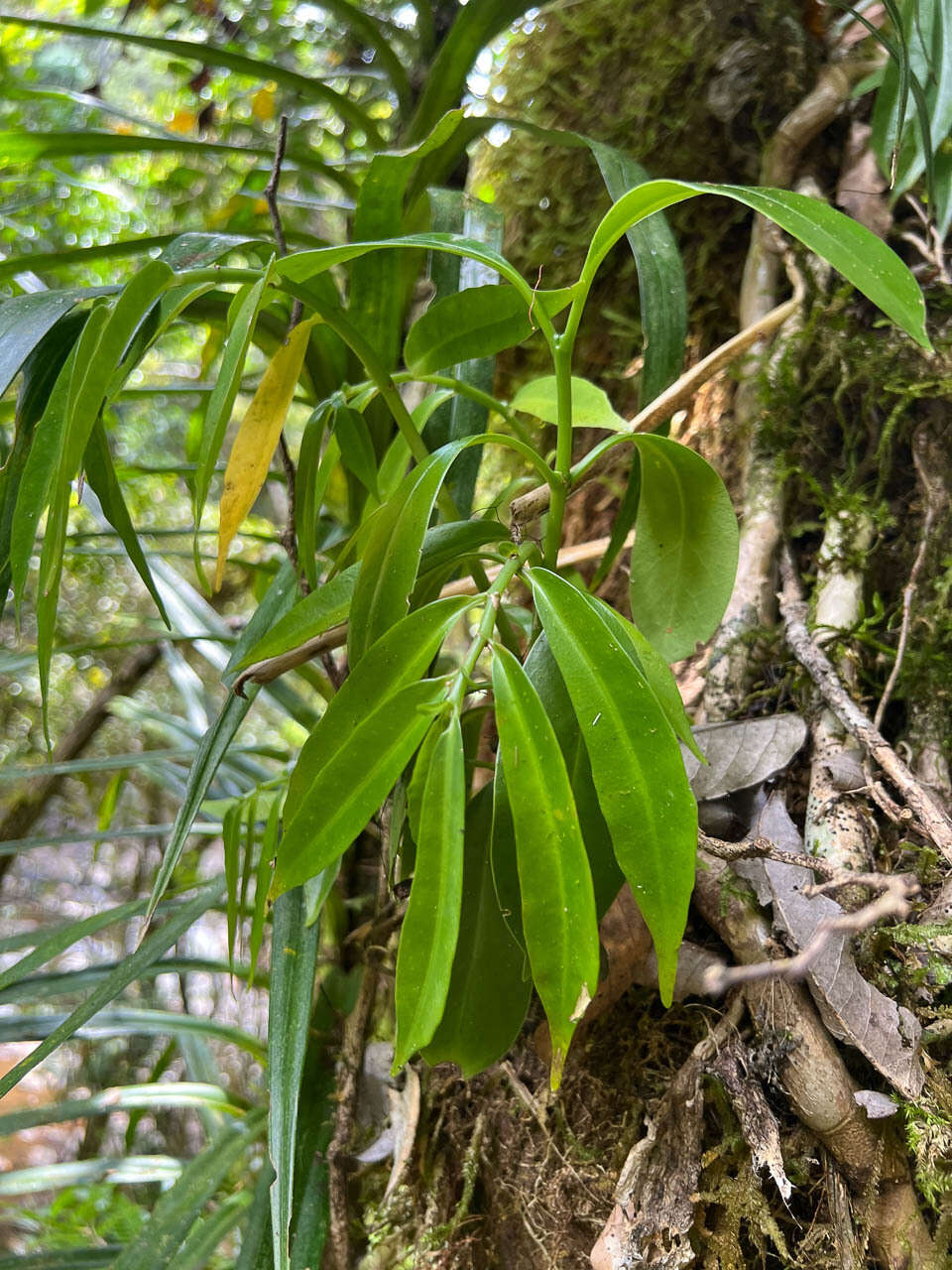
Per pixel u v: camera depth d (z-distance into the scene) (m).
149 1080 0.89
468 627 0.78
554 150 0.79
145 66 1.12
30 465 0.46
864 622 0.61
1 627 1.36
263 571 0.85
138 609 1.39
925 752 0.60
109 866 1.42
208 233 0.50
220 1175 0.63
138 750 1.36
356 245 0.44
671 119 0.76
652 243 0.59
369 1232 0.63
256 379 0.97
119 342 0.44
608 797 0.39
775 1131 0.50
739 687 0.62
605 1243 0.52
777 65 0.74
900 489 0.66
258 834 0.73
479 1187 0.62
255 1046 0.72
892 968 0.53
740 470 0.70
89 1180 0.76
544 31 0.80
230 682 0.53
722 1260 0.51
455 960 0.49
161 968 0.66
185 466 0.80
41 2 1.13
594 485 0.75
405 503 0.45
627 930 0.55
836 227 0.39
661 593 0.52
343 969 0.71
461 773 0.38
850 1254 0.50
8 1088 0.48
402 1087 0.65
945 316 0.65
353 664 0.45
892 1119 0.51
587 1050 0.58
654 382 0.57
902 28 0.60
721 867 0.55
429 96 0.74
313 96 0.77
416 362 0.51
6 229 1.13
